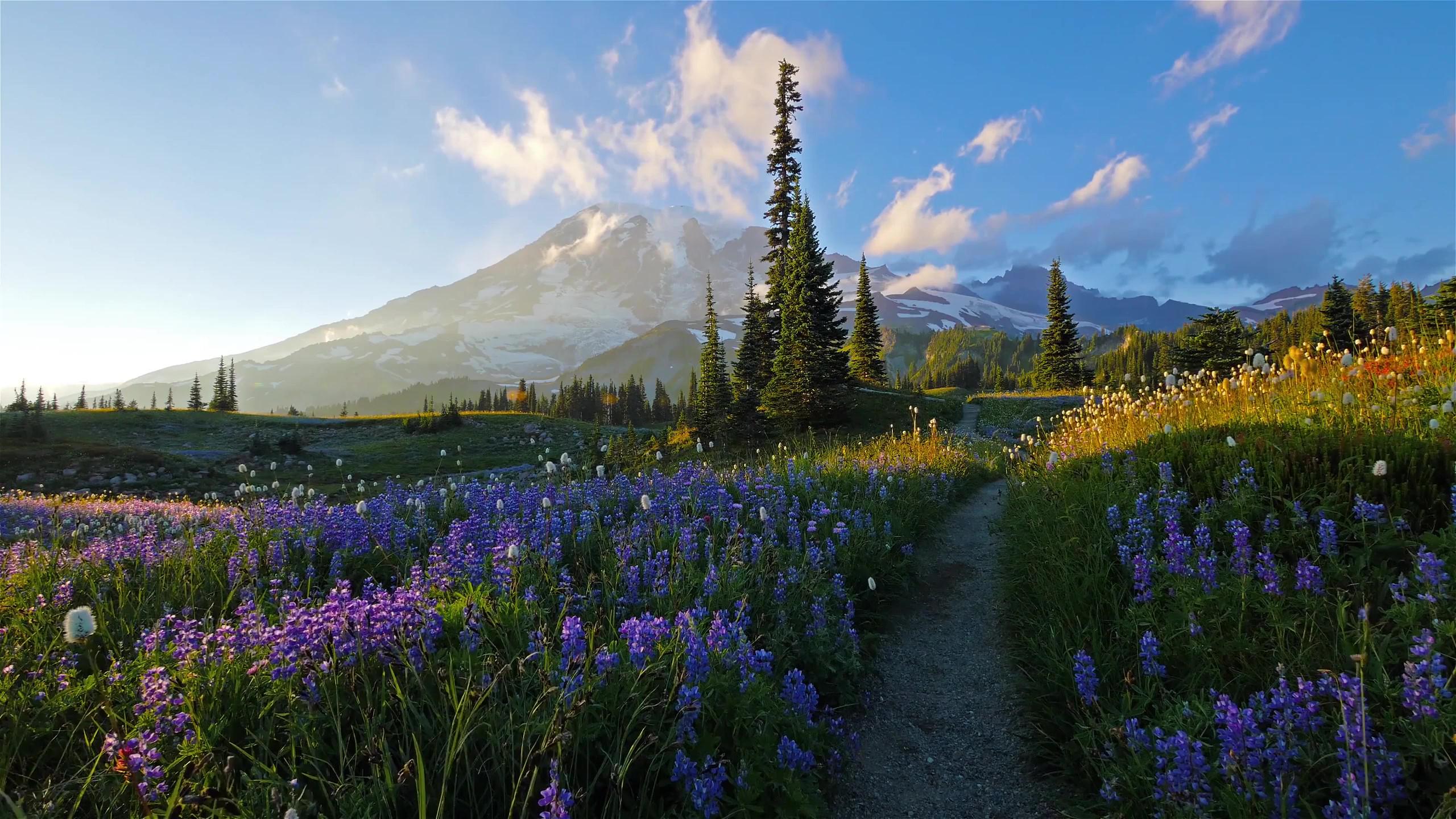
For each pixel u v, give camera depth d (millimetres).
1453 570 3703
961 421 39344
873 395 43781
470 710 3139
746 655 3787
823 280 39938
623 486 8867
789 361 36500
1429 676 2834
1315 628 3594
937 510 10875
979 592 7297
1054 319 65750
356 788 2744
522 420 88500
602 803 3066
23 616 4555
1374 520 4320
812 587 5508
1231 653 3705
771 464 12273
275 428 89625
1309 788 2789
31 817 2639
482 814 2797
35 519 11773
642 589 5270
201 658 3555
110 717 3344
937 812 3727
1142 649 3803
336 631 3518
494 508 7973
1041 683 4625
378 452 72875
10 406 88250
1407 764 2652
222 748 3031
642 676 3570
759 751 3350
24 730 3189
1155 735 3176
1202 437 7457
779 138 44656
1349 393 7262
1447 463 4723
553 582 5020
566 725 2936
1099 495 6910
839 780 4016
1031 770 3986
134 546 6793
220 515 10070
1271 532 4652
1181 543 4535
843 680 4805
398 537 6914
